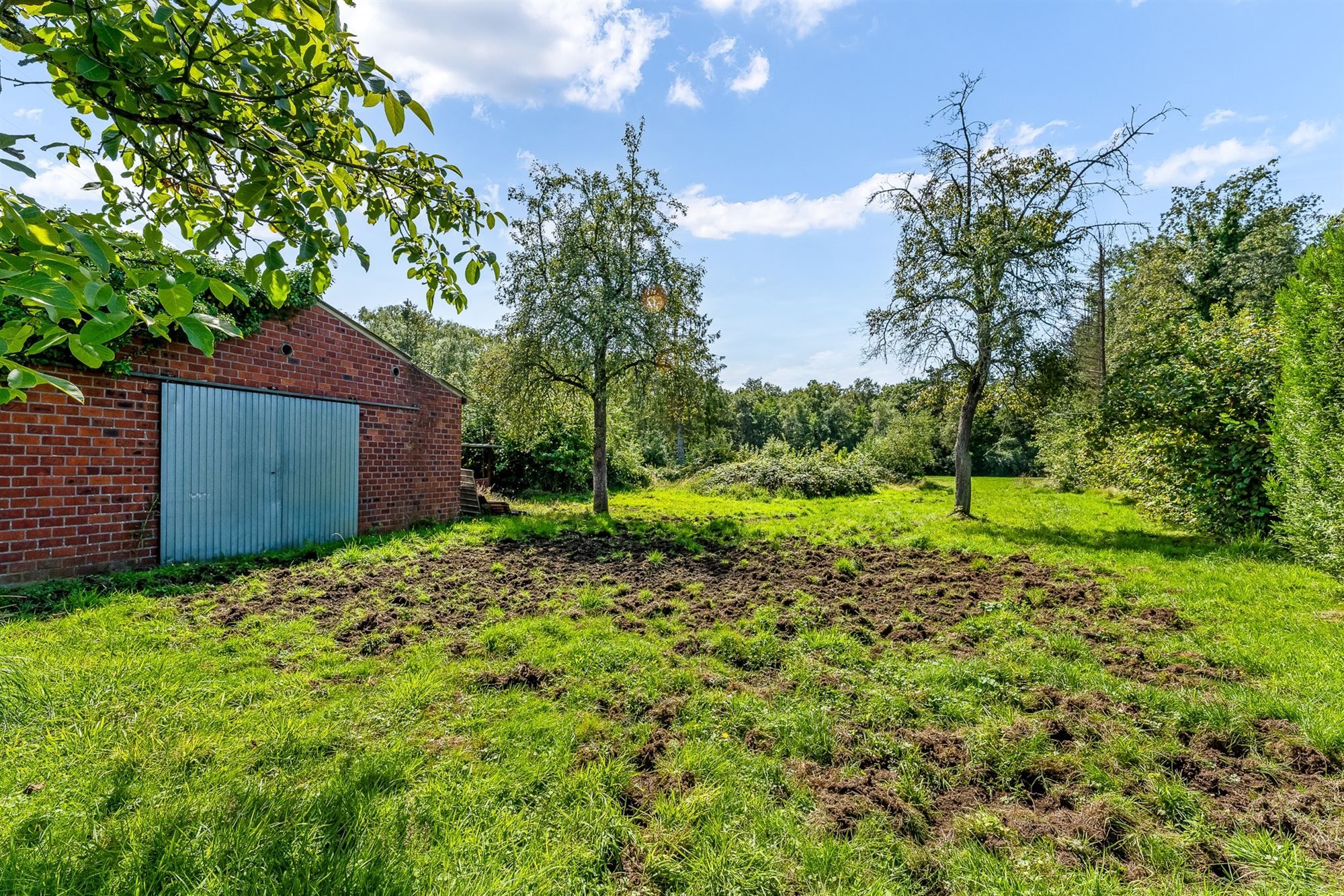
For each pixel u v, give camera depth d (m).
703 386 12.83
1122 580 6.44
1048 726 3.26
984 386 12.07
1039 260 10.62
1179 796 2.63
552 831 2.35
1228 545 8.13
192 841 2.11
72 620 4.39
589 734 3.11
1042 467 25.09
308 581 5.94
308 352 8.09
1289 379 7.09
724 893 2.10
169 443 6.45
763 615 5.21
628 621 5.05
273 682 3.56
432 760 2.80
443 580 6.15
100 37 1.37
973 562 7.56
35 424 5.45
